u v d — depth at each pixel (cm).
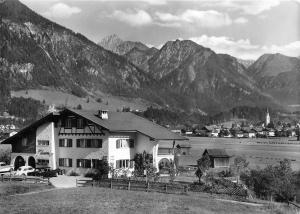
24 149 8594
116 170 7500
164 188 5591
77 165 7981
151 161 7925
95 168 7725
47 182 6612
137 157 7950
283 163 7062
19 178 6869
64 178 7294
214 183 6231
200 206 4369
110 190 5556
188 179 7594
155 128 8619
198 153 17100
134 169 7944
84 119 7944
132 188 5703
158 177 7181
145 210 4050
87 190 5541
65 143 8162
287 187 6212
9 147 11719
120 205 4328
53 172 7625
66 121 8188
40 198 4878
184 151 16025
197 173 6925
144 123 8719
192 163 12425
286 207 4666
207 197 5159
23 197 4997
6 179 6881
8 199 4859
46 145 8300
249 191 6000
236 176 8400
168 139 8181
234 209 4291
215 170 11031
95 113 8356
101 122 7812
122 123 8188
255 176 6531
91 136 7850
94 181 6331
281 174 6581
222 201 4809
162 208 4166
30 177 7112
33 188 5988
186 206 4319
